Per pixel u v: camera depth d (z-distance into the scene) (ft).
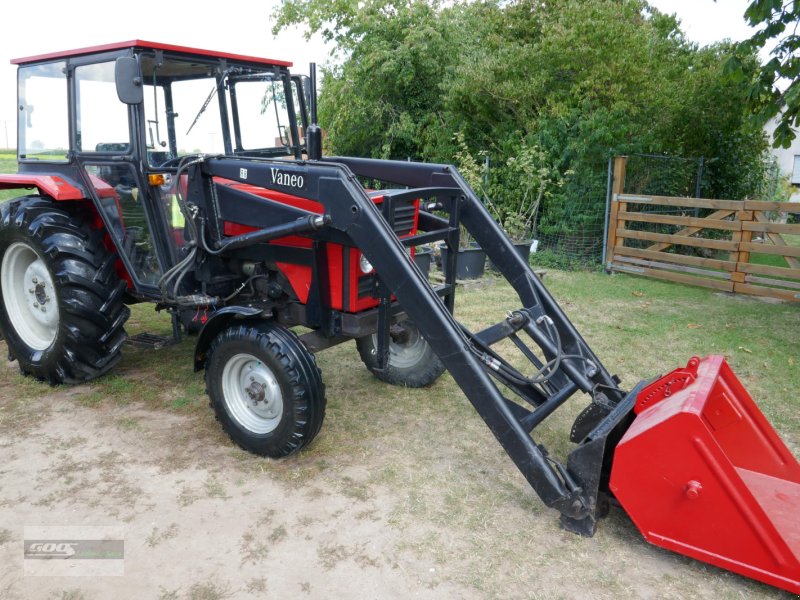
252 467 10.09
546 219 28.73
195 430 11.35
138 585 7.40
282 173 9.82
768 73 17.16
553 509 9.06
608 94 27.04
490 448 10.85
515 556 7.99
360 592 7.32
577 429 9.99
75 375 12.87
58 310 12.38
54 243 12.03
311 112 11.42
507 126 30.99
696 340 16.85
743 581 7.59
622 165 25.79
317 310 10.93
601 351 15.89
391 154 39.70
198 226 11.13
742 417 9.13
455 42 37.42
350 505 9.07
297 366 9.62
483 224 11.63
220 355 10.34
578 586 7.47
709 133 32.30
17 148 13.91
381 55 36.19
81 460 10.23
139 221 12.00
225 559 7.88
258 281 12.00
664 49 32.53
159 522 8.61
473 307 19.80
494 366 9.59
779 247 21.38
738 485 7.10
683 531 7.59
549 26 29.37
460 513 8.90
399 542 8.23
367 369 14.62
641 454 7.65
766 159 42.24
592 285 23.79
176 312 12.30
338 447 10.80
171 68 11.45
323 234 10.07
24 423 11.53
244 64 12.64
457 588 7.40
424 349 13.05
